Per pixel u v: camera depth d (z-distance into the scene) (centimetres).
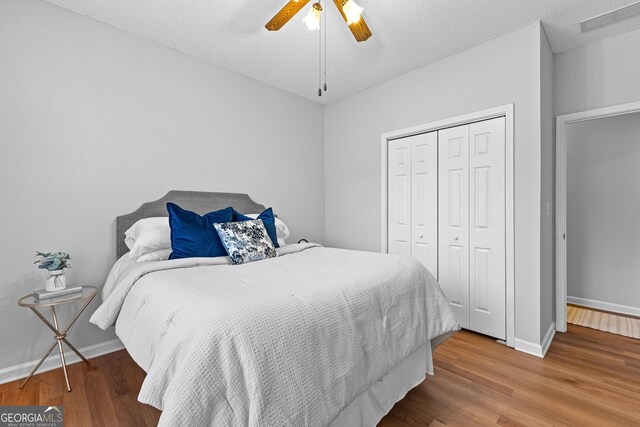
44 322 188
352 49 257
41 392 174
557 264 264
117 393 173
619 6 201
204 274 162
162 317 119
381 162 326
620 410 157
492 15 213
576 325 279
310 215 375
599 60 241
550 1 198
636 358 214
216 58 271
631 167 309
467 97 257
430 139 287
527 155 226
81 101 211
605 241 323
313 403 104
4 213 184
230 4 202
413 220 301
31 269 194
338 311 125
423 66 287
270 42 246
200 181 274
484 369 199
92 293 189
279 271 170
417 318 166
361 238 350
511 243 233
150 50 243
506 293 237
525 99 226
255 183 317
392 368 143
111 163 225
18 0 188
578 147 339
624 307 311
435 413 155
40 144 196
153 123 246
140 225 222
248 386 93
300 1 164
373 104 333
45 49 197
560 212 262
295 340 107
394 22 220
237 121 301
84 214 213
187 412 86
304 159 366
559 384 181
